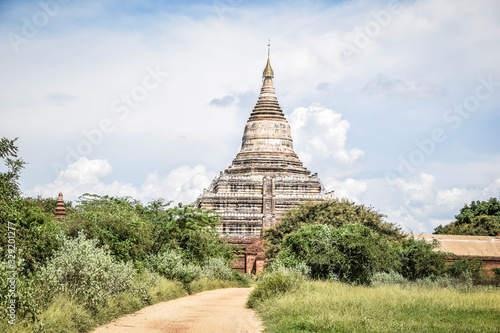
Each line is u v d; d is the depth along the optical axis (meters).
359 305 27.03
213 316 26.52
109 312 24.80
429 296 31.92
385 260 45.62
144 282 32.31
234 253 93.19
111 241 36.06
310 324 22.12
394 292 33.66
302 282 33.91
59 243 26.67
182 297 37.53
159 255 40.59
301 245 45.81
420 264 50.94
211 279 50.50
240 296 38.97
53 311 21.09
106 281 25.69
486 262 72.69
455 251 74.38
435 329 22.03
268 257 74.94
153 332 21.66
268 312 26.73
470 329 22.14
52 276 23.09
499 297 32.31
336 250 44.31
